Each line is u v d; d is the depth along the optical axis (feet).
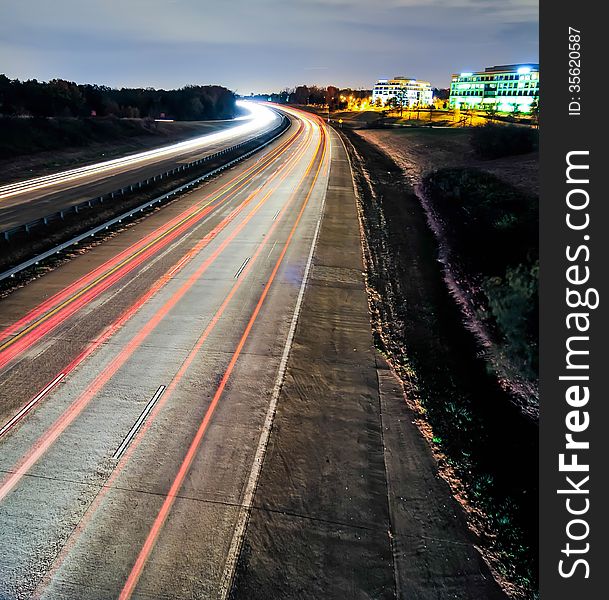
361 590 25.67
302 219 100.48
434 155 181.68
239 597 24.99
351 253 80.74
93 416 38.01
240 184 137.90
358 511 30.48
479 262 72.23
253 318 55.52
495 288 61.31
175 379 43.19
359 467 34.09
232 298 60.75
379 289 67.51
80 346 48.34
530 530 30.53
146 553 27.09
